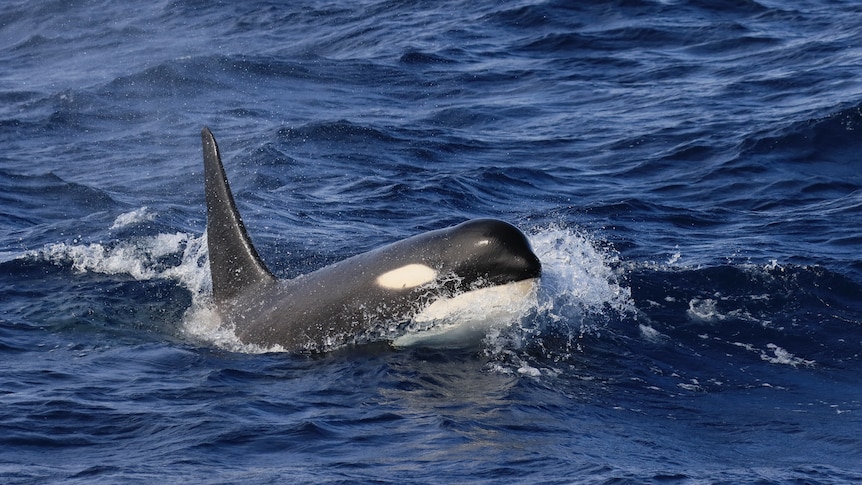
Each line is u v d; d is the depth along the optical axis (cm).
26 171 7400
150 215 5966
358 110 9406
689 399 3509
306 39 13350
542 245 5125
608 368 3722
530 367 3681
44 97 10412
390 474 2734
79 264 5012
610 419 3284
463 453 2902
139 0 16612
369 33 13050
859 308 4384
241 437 3003
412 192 6594
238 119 9244
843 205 6206
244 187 6888
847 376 3759
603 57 10812
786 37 10869
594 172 7188
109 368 3684
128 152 8194
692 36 11250
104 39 14488
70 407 3234
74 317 4297
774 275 4662
